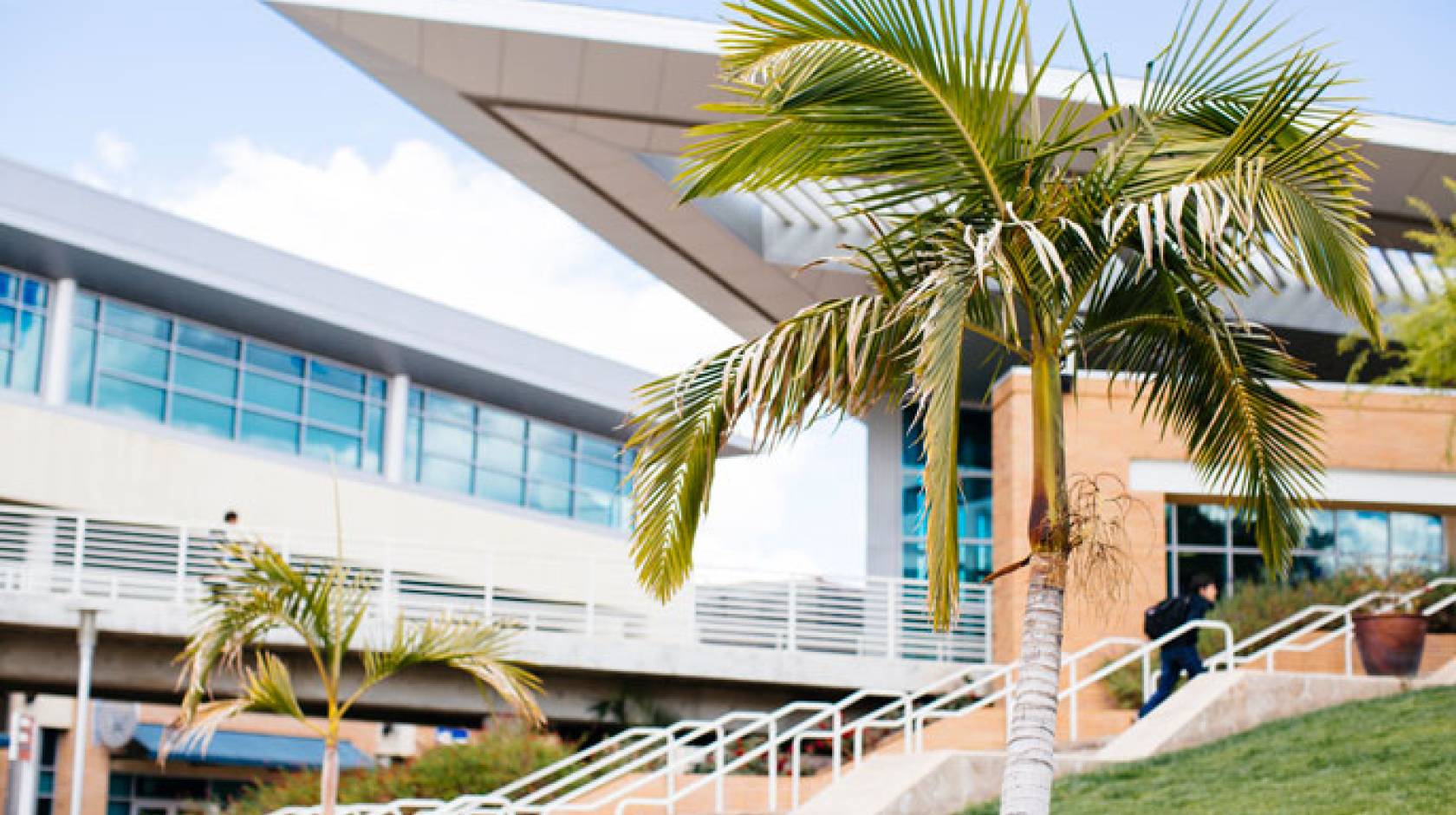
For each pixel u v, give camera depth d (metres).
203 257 29.78
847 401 8.62
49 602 20.92
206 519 30.25
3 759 34.34
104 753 36.91
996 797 13.59
